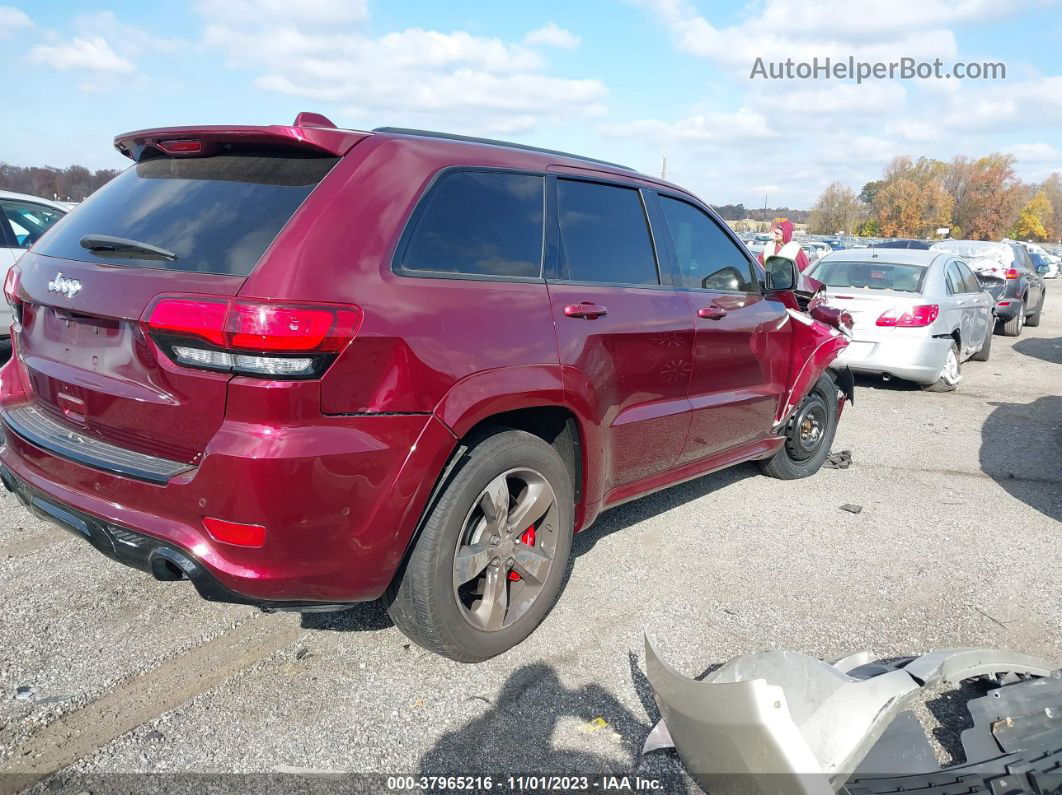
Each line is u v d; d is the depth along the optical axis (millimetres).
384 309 2336
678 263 3812
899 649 3084
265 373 2139
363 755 2381
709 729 2100
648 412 3504
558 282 3037
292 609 2443
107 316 2383
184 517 2279
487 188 2883
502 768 2352
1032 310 17094
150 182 2762
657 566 3779
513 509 2906
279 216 2365
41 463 2631
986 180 92750
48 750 2338
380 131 2748
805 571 3789
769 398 4504
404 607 2645
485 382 2594
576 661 2924
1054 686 2494
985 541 4258
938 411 7734
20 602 3180
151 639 2959
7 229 7000
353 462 2266
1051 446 6387
